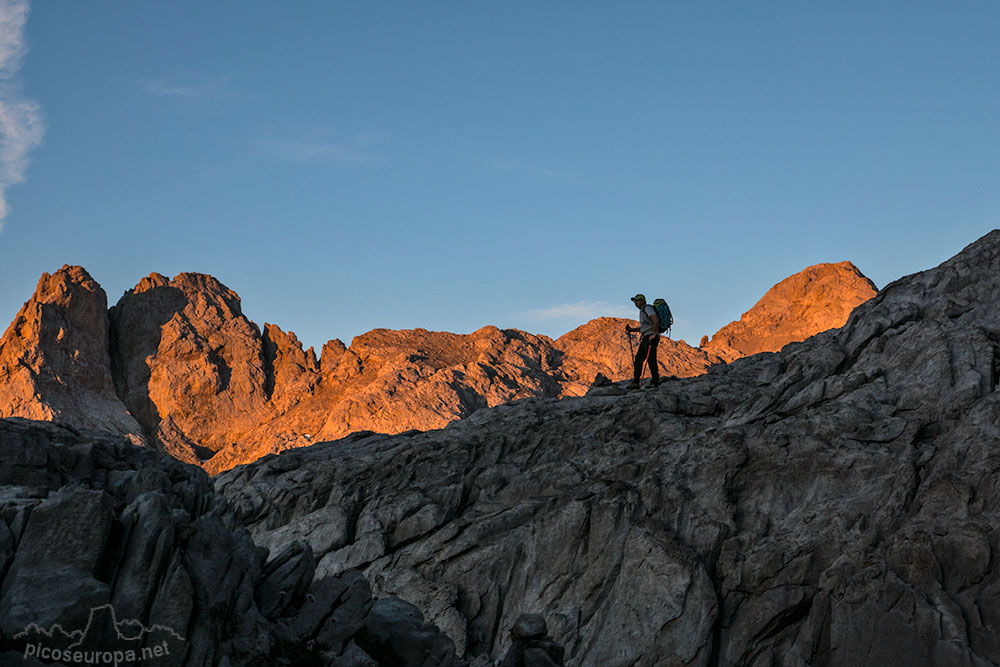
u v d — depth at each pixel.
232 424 129.50
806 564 16.14
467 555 19.03
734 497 17.88
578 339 140.75
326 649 11.92
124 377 132.25
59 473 12.05
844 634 15.23
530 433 22.47
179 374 132.00
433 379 120.88
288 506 21.98
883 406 18.22
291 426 122.19
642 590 16.95
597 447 21.25
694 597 16.39
